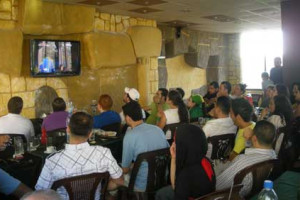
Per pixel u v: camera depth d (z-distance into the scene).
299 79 5.19
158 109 4.50
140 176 2.41
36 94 4.65
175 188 1.72
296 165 3.23
